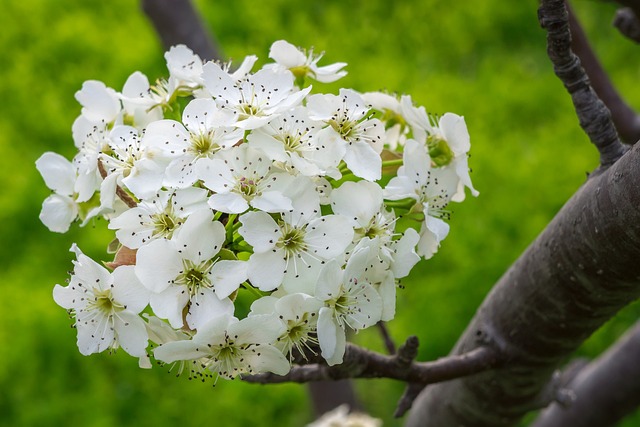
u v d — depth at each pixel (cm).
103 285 60
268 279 59
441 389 75
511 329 69
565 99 185
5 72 202
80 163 63
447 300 148
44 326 161
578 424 91
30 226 182
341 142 60
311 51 66
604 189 62
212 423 156
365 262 60
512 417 74
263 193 59
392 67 191
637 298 66
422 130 64
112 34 205
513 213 157
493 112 185
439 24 217
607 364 90
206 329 59
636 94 185
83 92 65
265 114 60
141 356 60
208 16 200
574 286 65
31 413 156
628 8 75
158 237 60
